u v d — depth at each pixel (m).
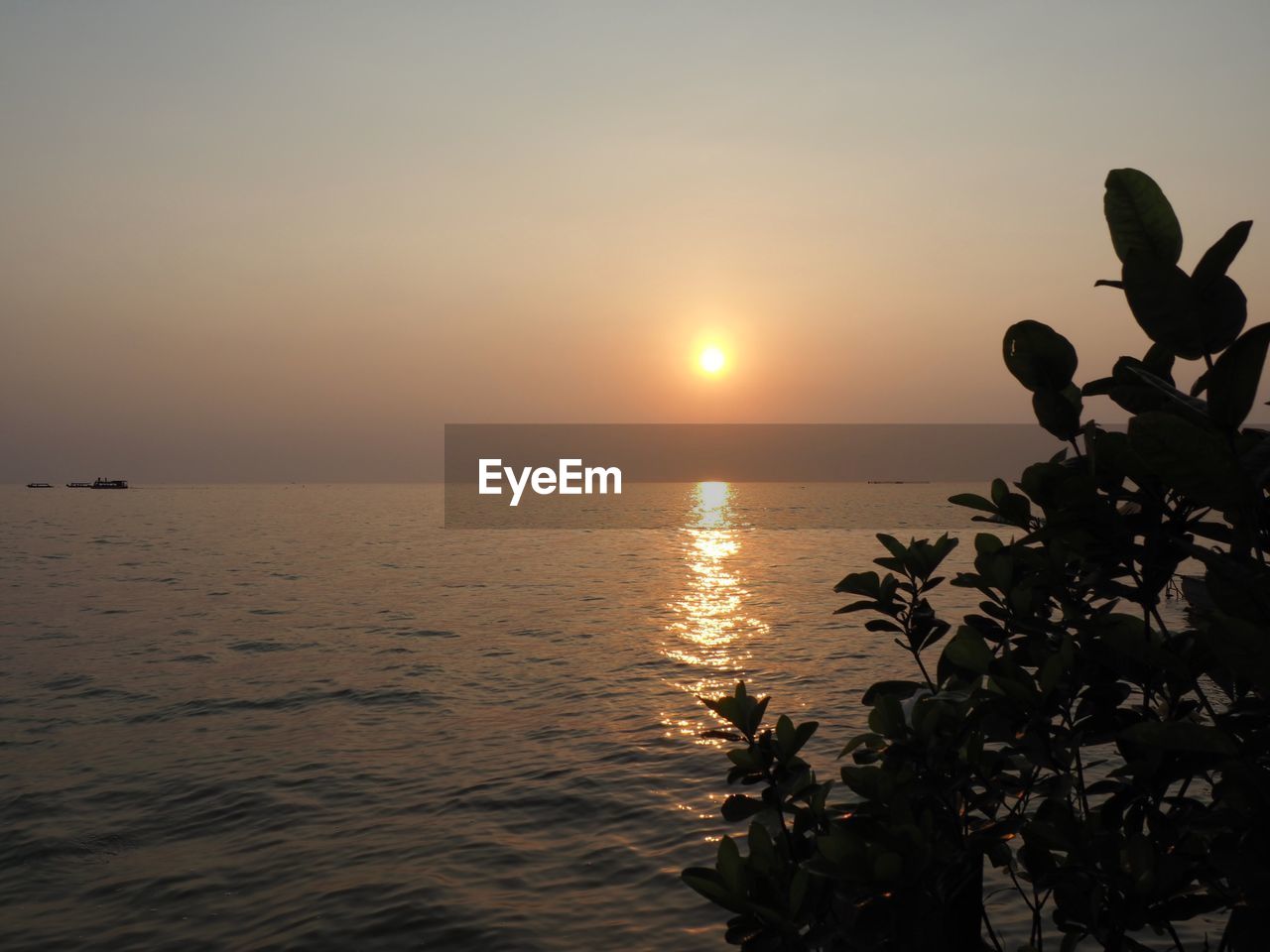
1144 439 1.46
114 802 10.66
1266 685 1.36
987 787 2.35
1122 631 1.99
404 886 8.06
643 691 16.23
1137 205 1.96
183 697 16.28
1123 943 1.97
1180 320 1.69
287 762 12.19
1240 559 1.50
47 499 147.38
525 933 7.10
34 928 7.52
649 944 6.87
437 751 12.61
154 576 37.81
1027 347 2.25
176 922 7.55
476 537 65.12
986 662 2.29
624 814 9.74
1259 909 1.50
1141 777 2.04
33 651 21.17
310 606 28.83
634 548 54.78
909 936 1.97
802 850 2.43
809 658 18.84
